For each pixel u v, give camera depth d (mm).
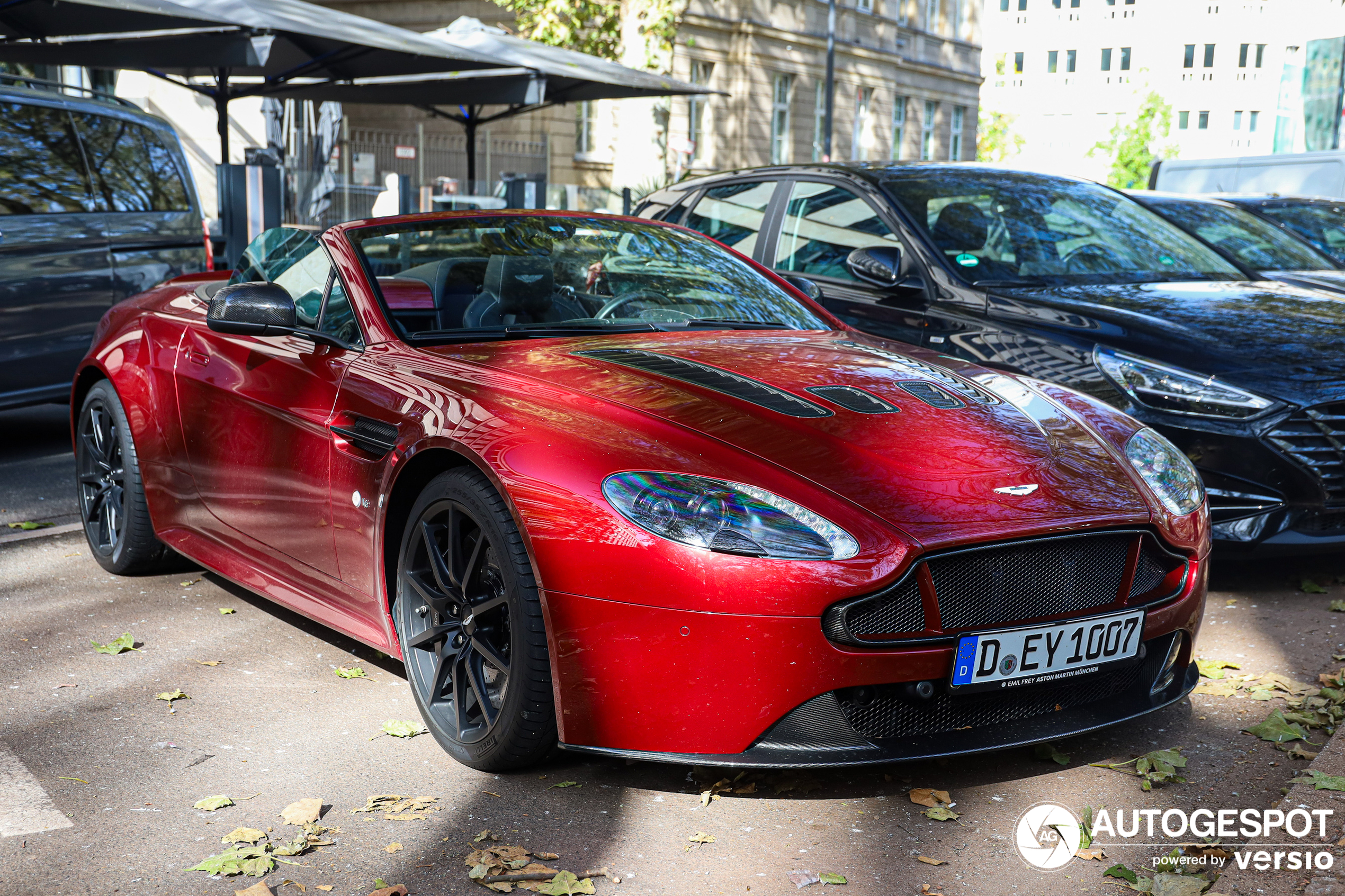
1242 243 6859
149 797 2697
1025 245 5129
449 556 2887
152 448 4145
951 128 40531
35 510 5336
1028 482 2697
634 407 2812
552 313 3559
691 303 3775
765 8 30109
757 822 2598
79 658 3572
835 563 2447
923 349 3682
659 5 18781
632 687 2529
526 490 2633
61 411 8078
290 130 17031
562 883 2314
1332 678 3428
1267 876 2309
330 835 2527
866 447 2707
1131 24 74938
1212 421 4039
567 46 19703
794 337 3615
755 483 2559
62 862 2406
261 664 3537
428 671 2992
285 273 3922
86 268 6402
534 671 2637
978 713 2658
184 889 2303
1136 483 2855
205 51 9539
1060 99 77312
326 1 25719
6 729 3061
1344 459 4008
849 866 2416
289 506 3471
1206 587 2986
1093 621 2676
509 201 15039
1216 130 74375
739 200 6012
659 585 2477
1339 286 5438
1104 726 2752
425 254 3666
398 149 17500
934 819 2609
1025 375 3512
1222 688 3393
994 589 2574
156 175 7051
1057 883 2355
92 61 10367
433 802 2680
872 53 34156
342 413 3236
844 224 5414
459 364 3148
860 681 2479
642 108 26734
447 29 13883
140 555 4320
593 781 2791
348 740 3012
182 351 4008
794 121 31734
